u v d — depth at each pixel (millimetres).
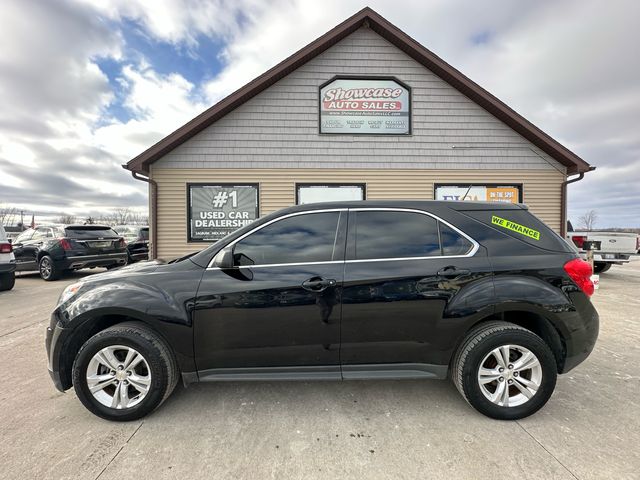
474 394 2555
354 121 8648
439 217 2787
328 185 8617
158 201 8367
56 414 2664
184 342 2584
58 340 2609
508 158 8797
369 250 2697
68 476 2006
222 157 8453
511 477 1990
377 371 2666
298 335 2607
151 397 2537
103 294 2600
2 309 6117
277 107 8516
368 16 8227
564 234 8820
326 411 2707
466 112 8742
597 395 2939
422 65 8688
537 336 2570
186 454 2201
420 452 2213
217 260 2676
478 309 2568
